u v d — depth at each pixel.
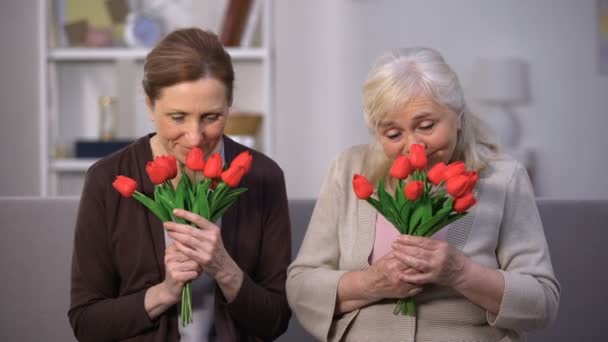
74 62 5.87
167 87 2.06
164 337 2.20
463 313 2.15
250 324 2.26
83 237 2.29
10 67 6.37
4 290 2.67
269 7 5.59
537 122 6.39
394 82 2.01
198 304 2.26
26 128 6.39
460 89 2.08
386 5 6.35
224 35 5.64
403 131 2.06
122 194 2.18
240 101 5.83
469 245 2.18
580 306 2.72
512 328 2.13
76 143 5.68
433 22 6.35
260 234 2.37
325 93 6.39
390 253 2.08
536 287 2.12
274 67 6.21
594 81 6.34
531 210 2.25
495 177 2.24
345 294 2.16
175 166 2.04
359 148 2.37
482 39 6.35
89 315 2.23
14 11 6.35
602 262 2.72
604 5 6.30
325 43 6.37
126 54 5.64
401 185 2.03
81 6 5.71
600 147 6.38
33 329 2.66
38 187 6.41
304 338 2.71
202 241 2.04
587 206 2.73
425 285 2.15
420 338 2.15
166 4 5.85
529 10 6.33
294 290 2.25
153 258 2.26
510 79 6.11
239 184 2.35
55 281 2.67
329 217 2.31
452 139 2.07
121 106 5.76
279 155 6.42
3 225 2.67
